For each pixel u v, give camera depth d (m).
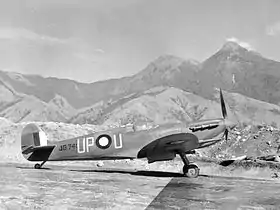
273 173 14.02
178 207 8.39
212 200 9.15
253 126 22.84
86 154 14.16
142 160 17.84
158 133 13.50
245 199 9.28
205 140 13.63
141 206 8.40
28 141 14.92
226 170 15.05
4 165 16.22
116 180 11.96
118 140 13.80
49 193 9.58
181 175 13.62
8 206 8.11
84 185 10.87
